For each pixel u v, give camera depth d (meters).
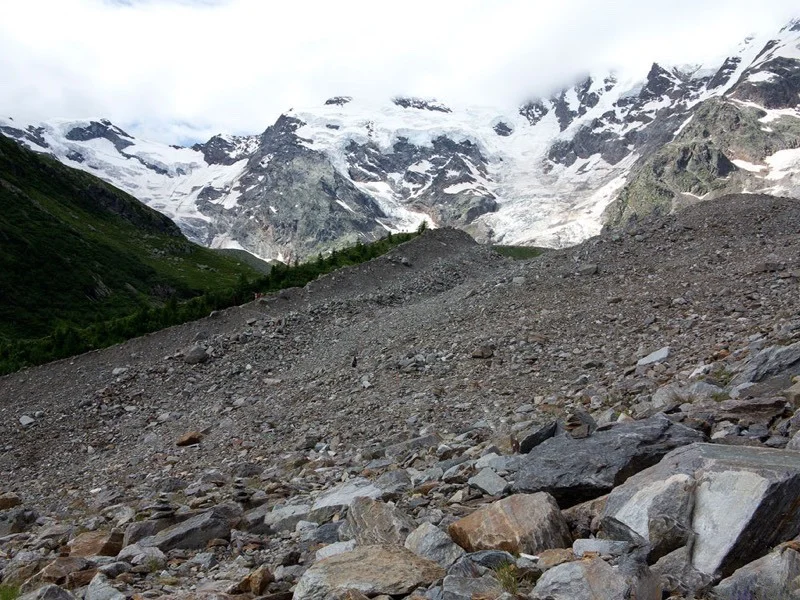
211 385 34.38
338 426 21.95
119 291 96.69
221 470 20.12
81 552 11.55
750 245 34.44
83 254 102.31
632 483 7.66
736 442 9.03
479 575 6.54
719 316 23.11
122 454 26.23
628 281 33.00
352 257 69.25
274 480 16.95
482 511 8.11
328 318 45.75
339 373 29.81
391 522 8.61
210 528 11.11
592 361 21.62
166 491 18.44
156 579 9.31
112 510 16.28
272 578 8.13
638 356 20.86
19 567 11.19
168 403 32.66
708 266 31.97
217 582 8.56
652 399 14.49
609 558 6.22
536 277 39.00
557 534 7.40
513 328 28.73
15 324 71.88
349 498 11.51
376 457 16.81
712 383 14.08
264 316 48.16
